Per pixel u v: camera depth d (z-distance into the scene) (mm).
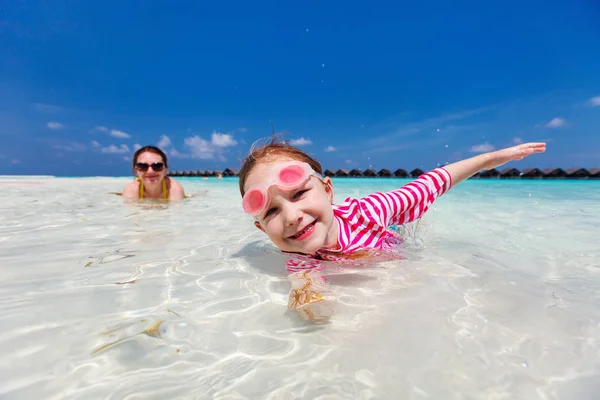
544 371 268
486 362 279
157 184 1469
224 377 260
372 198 609
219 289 427
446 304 381
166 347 298
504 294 408
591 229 763
